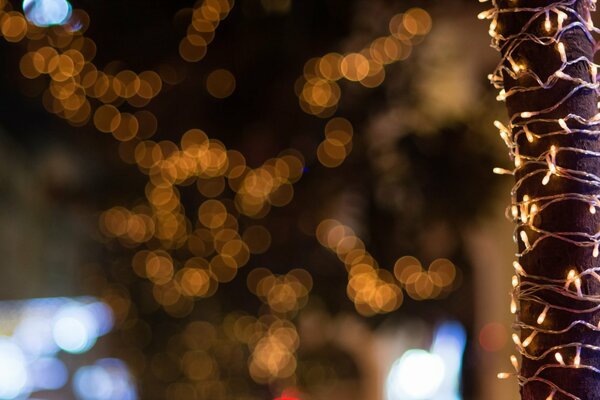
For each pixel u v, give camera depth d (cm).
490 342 479
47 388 804
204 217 518
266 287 500
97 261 836
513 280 125
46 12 410
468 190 380
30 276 827
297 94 402
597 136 118
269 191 443
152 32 436
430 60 392
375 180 399
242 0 398
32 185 757
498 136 383
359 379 589
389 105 394
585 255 117
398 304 434
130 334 677
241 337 599
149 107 507
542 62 119
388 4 386
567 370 117
